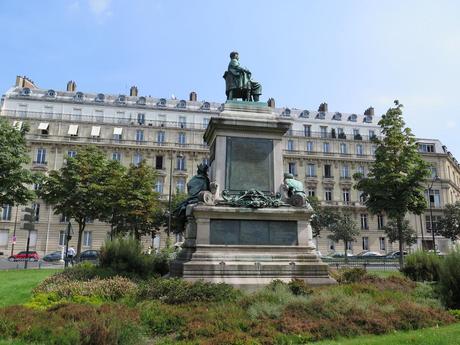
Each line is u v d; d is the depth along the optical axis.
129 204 37.00
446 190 71.81
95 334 6.59
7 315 7.66
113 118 63.09
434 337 7.30
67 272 13.61
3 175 24.91
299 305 8.79
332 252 62.66
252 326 7.73
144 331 7.49
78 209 35.28
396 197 25.62
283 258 12.39
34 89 64.56
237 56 15.84
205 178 14.45
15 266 31.97
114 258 14.40
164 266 15.20
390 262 36.59
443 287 11.02
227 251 12.23
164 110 65.44
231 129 13.92
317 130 70.69
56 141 59.03
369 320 8.23
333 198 66.94
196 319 7.98
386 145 26.59
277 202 13.18
